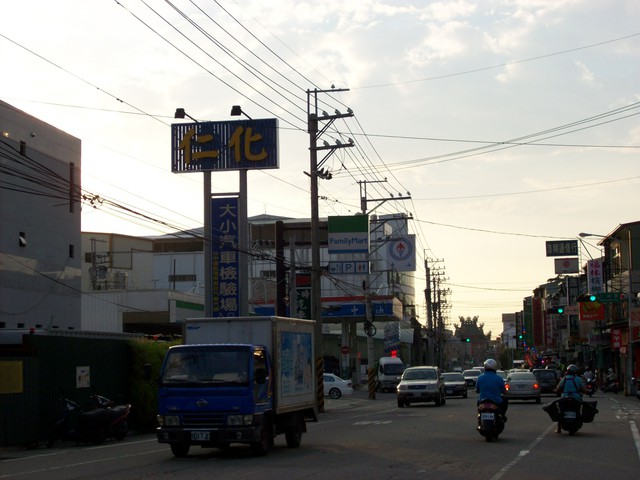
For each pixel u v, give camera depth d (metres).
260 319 17.64
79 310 43.34
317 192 36.84
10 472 14.67
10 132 37.56
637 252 60.59
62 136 41.88
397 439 20.19
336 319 70.69
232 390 16.11
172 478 13.16
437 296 102.94
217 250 35.84
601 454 16.20
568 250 82.25
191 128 36.34
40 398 21.67
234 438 15.98
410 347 111.94
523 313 134.12
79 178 43.22
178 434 16.19
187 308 54.25
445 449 17.42
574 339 76.81
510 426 23.78
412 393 37.84
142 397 26.02
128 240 67.31
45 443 21.66
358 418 30.19
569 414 20.31
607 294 51.97
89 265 63.81
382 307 68.75
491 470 13.77
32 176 37.91
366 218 46.19
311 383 19.92
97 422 21.47
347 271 45.84
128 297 51.75
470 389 67.31
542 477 12.87
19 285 37.97
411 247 59.38
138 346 26.23
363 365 87.19
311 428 24.97
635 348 59.81
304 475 13.30
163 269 80.81
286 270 45.56
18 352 21.73
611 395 52.78
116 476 13.58
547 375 46.88
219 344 16.80
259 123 35.94
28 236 38.97
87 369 23.97
